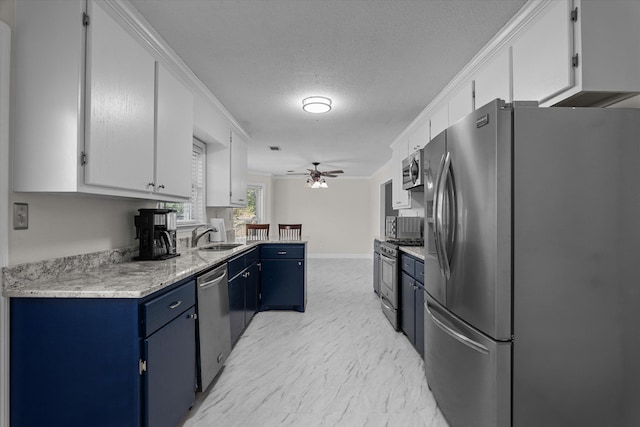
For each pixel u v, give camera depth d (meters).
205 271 2.11
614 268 1.34
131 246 2.24
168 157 2.16
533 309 1.34
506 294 1.34
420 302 2.54
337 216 8.98
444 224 1.70
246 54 2.30
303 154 5.94
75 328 1.32
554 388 1.35
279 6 1.77
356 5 1.76
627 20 1.46
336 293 4.77
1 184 1.35
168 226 2.42
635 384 1.35
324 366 2.45
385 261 3.56
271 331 3.20
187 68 2.47
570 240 1.34
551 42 1.60
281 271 3.84
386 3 1.74
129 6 1.69
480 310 1.44
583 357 1.34
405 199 4.18
